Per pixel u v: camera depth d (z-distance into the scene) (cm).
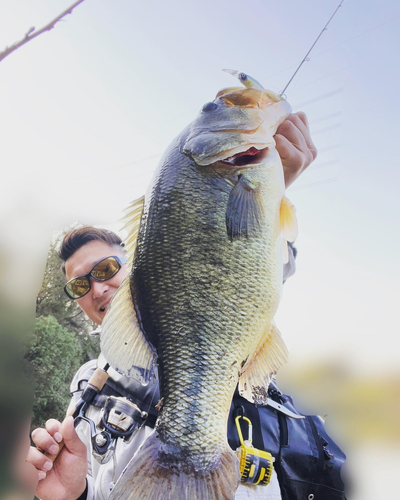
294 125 80
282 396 73
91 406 66
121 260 73
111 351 60
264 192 63
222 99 66
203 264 60
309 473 70
